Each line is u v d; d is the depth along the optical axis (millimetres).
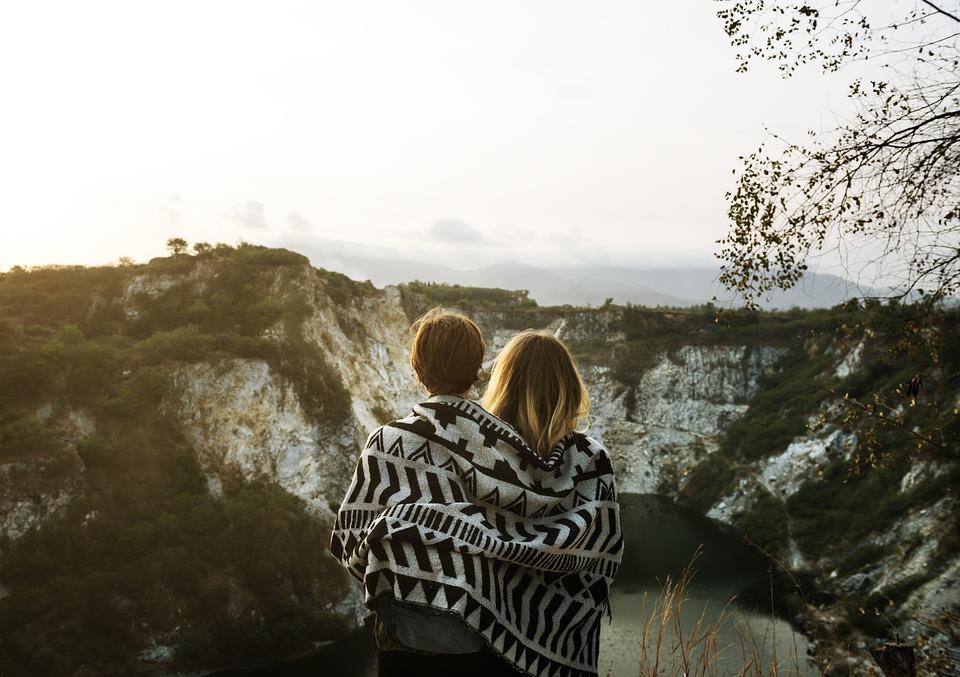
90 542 39812
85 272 61875
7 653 34719
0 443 41781
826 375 77812
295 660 38469
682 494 77125
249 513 43531
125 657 36406
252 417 49500
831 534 48719
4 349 47406
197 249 64812
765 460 70312
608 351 96875
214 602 38781
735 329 91438
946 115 5633
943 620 5828
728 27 6367
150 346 51031
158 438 45750
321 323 57906
